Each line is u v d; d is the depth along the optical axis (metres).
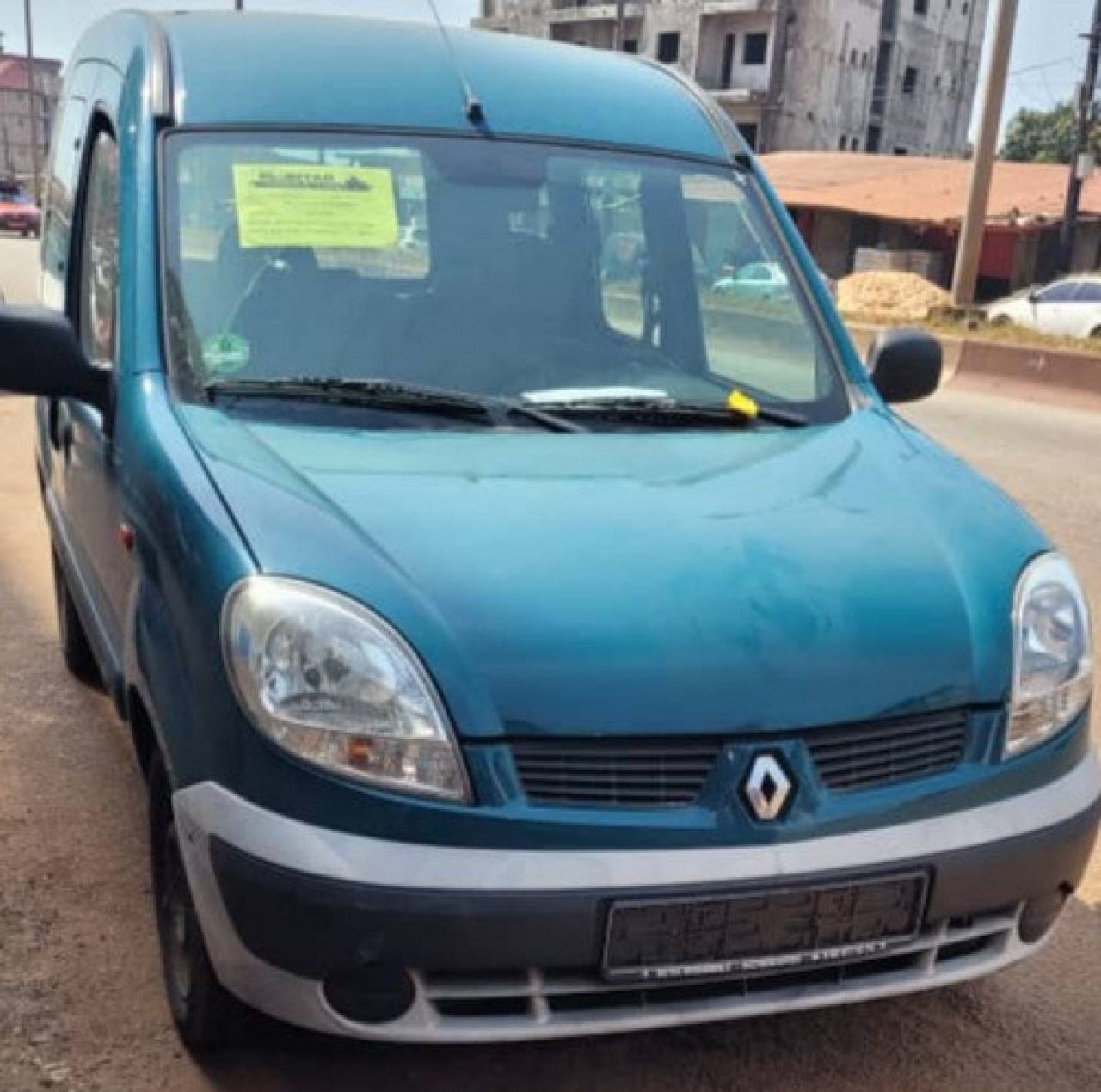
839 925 2.43
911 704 2.49
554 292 3.52
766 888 2.35
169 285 3.19
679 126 3.95
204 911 2.45
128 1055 2.87
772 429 3.35
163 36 3.68
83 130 4.23
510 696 2.32
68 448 4.12
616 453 3.05
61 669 4.94
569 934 2.29
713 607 2.48
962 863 2.49
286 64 3.61
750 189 3.92
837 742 2.44
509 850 2.28
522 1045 2.97
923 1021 3.13
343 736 2.31
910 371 3.80
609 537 2.61
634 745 2.34
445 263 3.46
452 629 2.36
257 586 2.39
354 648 2.34
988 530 2.88
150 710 2.75
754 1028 3.07
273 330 3.23
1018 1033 3.10
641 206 3.72
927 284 25.98
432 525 2.57
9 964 3.17
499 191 3.57
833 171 42.97
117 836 3.78
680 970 2.36
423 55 3.78
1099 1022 3.15
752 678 2.40
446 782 2.30
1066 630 2.75
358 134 3.50
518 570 2.48
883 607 2.57
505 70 3.85
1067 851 2.63
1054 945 3.46
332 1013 2.36
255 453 2.78
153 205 3.28
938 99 63.84
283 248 3.31
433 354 3.30
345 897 2.25
